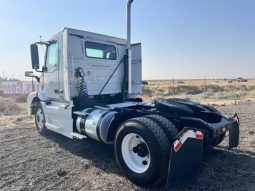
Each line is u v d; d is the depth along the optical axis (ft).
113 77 25.88
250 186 15.23
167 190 14.92
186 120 16.65
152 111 18.15
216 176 16.66
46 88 26.99
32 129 31.86
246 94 96.58
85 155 21.27
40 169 18.39
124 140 16.17
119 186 15.55
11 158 20.86
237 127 20.16
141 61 26.71
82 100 22.36
